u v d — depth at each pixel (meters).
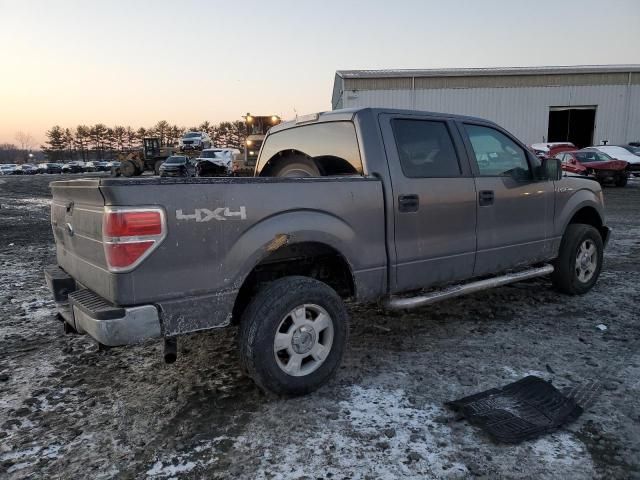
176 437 2.78
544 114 32.12
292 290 3.08
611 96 31.94
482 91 31.55
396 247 3.65
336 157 3.87
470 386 3.29
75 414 3.04
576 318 4.57
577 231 5.11
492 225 4.30
